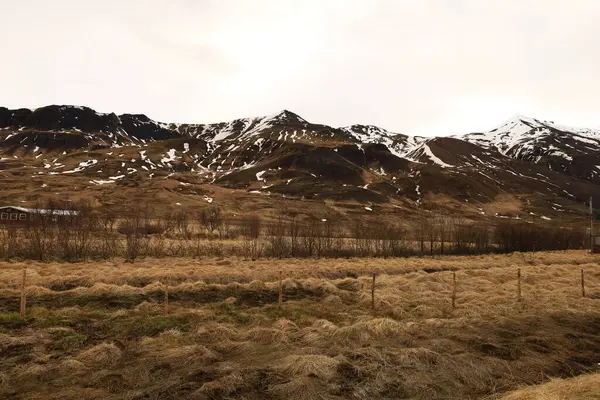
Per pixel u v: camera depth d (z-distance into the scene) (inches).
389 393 323.6
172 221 2635.3
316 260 1405.0
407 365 374.0
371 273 1087.0
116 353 384.8
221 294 712.4
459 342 448.1
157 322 493.7
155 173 6638.8
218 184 6525.6
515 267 1177.4
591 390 302.0
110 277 829.2
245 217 4005.9
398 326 486.3
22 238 1354.6
